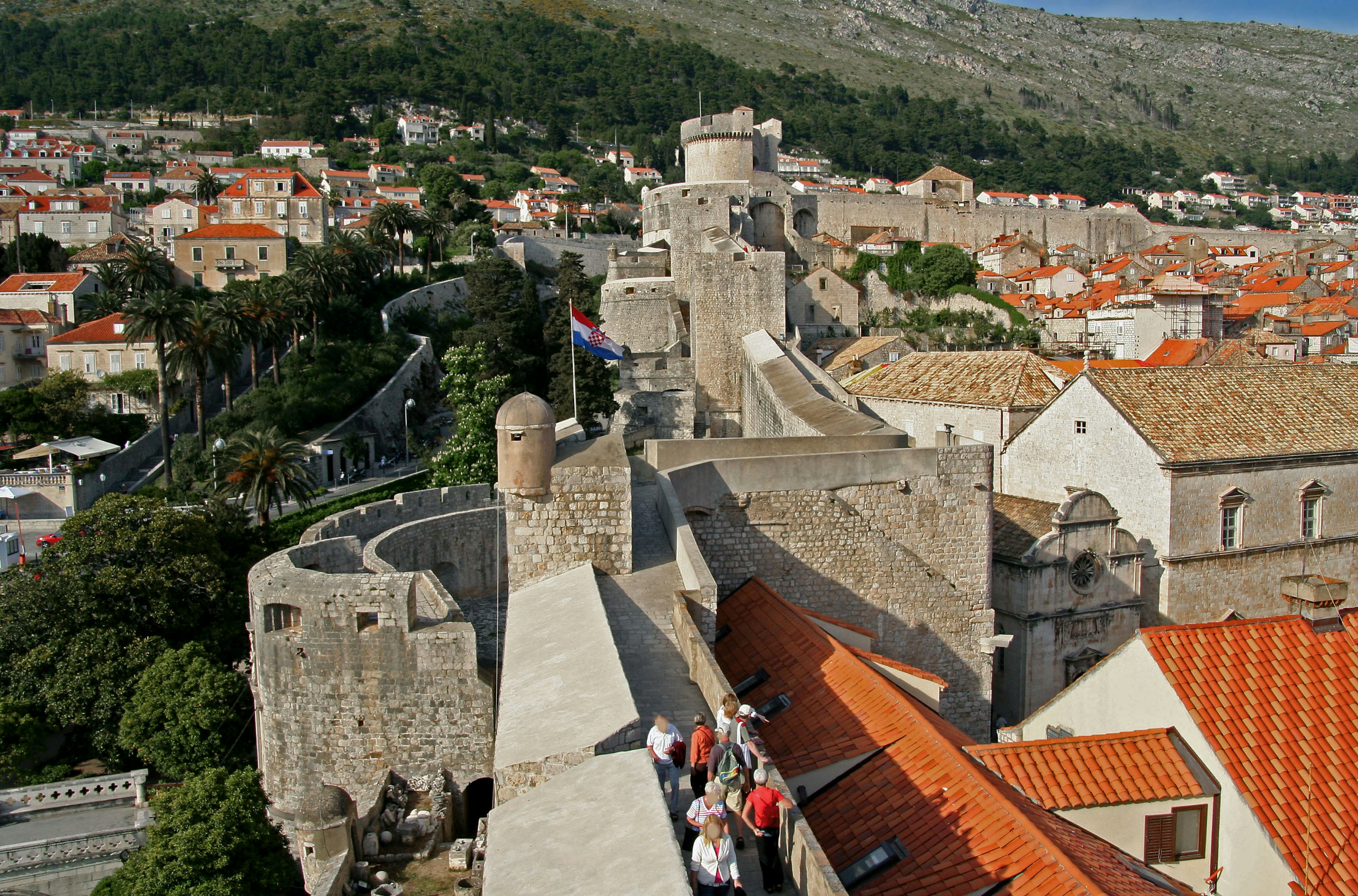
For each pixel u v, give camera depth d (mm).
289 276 89562
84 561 36438
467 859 20422
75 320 93562
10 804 30453
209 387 86312
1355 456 40219
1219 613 38250
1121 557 36281
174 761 31609
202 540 38875
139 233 136875
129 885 21531
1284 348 87375
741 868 11977
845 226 137250
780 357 55656
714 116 114812
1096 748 18125
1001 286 124375
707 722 14758
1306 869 16469
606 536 21672
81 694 33500
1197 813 17594
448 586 30125
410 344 96562
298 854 22844
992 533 29328
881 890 13719
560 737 12789
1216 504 37594
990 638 27672
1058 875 12648
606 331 88375
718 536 25938
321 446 73500
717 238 87562
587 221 166000
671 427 70562
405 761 23203
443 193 172125
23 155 181125
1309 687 19375
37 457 72062
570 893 9008
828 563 26500
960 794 14867
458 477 54062
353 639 23109
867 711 17859
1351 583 41094
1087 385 39812
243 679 33375
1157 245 165250
